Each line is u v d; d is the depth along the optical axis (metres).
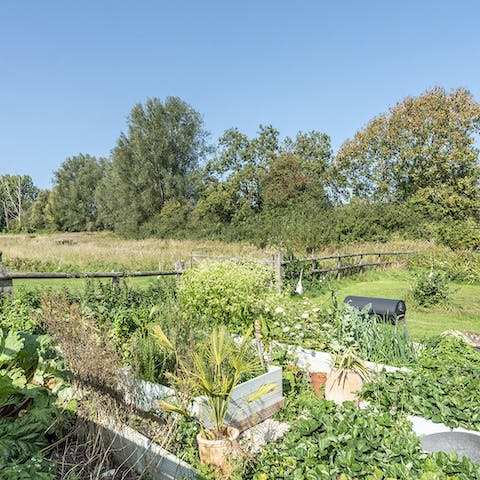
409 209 27.75
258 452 3.71
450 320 9.20
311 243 20.25
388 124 35.19
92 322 4.50
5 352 4.00
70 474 3.09
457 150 31.98
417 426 3.86
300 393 5.07
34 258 18.47
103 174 62.78
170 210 39.56
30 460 2.93
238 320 6.69
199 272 7.34
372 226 24.94
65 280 14.38
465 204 30.88
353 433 3.09
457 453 3.12
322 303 10.80
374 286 14.39
